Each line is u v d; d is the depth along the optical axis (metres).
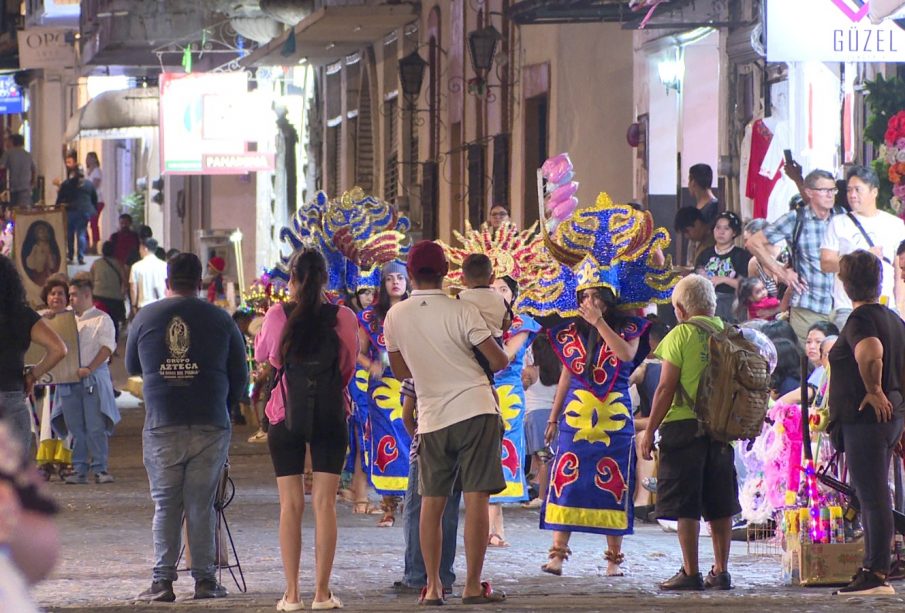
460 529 27.61
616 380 21.42
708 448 19.92
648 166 42.41
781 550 23.02
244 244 84.38
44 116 135.25
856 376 18.81
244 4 79.12
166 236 104.50
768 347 24.84
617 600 18.02
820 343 25.33
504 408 24.47
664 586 19.97
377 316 27.05
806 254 28.67
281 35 69.56
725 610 16.45
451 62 57.91
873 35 26.95
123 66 93.81
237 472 39.56
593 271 21.14
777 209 33.53
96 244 103.81
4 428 4.69
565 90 46.69
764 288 28.58
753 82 35.69
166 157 74.38
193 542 19.91
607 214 21.41
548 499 21.80
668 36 40.84
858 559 20.22
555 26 47.00
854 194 27.86
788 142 33.41
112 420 37.44
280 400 18.20
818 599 17.73
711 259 32.44
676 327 19.91
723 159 36.94
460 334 18.45
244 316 49.16
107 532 27.89
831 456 21.08
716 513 20.03
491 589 18.86
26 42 115.88
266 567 23.27
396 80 65.81
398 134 65.56
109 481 37.22
